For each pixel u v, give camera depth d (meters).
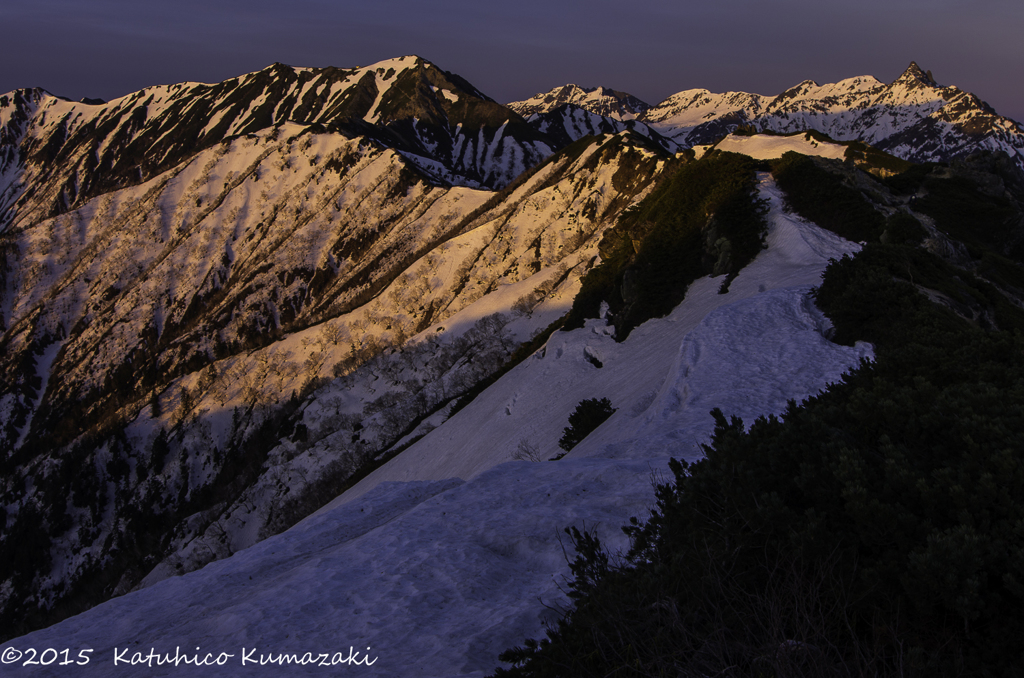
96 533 107.81
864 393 8.92
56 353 180.88
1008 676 4.90
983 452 7.05
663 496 8.36
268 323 174.75
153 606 12.35
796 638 5.00
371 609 9.45
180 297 192.38
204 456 114.62
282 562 13.28
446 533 11.70
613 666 5.65
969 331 14.73
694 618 5.57
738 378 21.05
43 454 128.50
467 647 7.97
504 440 42.38
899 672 4.55
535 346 69.06
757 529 6.45
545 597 9.09
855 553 5.99
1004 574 5.35
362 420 92.12
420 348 103.00
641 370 35.75
